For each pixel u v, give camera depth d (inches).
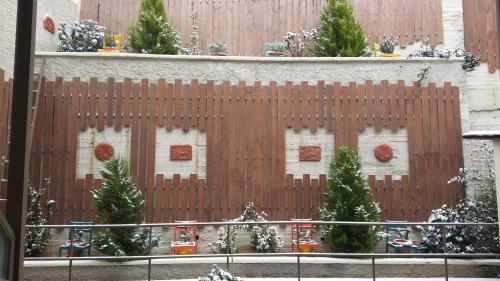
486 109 476.4
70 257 293.9
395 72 431.5
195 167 415.2
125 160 389.7
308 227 396.8
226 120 422.9
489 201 379.6
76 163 405.4
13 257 147.3
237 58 431.2
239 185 414.0
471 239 368.5
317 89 429.7
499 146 287.9
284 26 528.1
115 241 345.4
